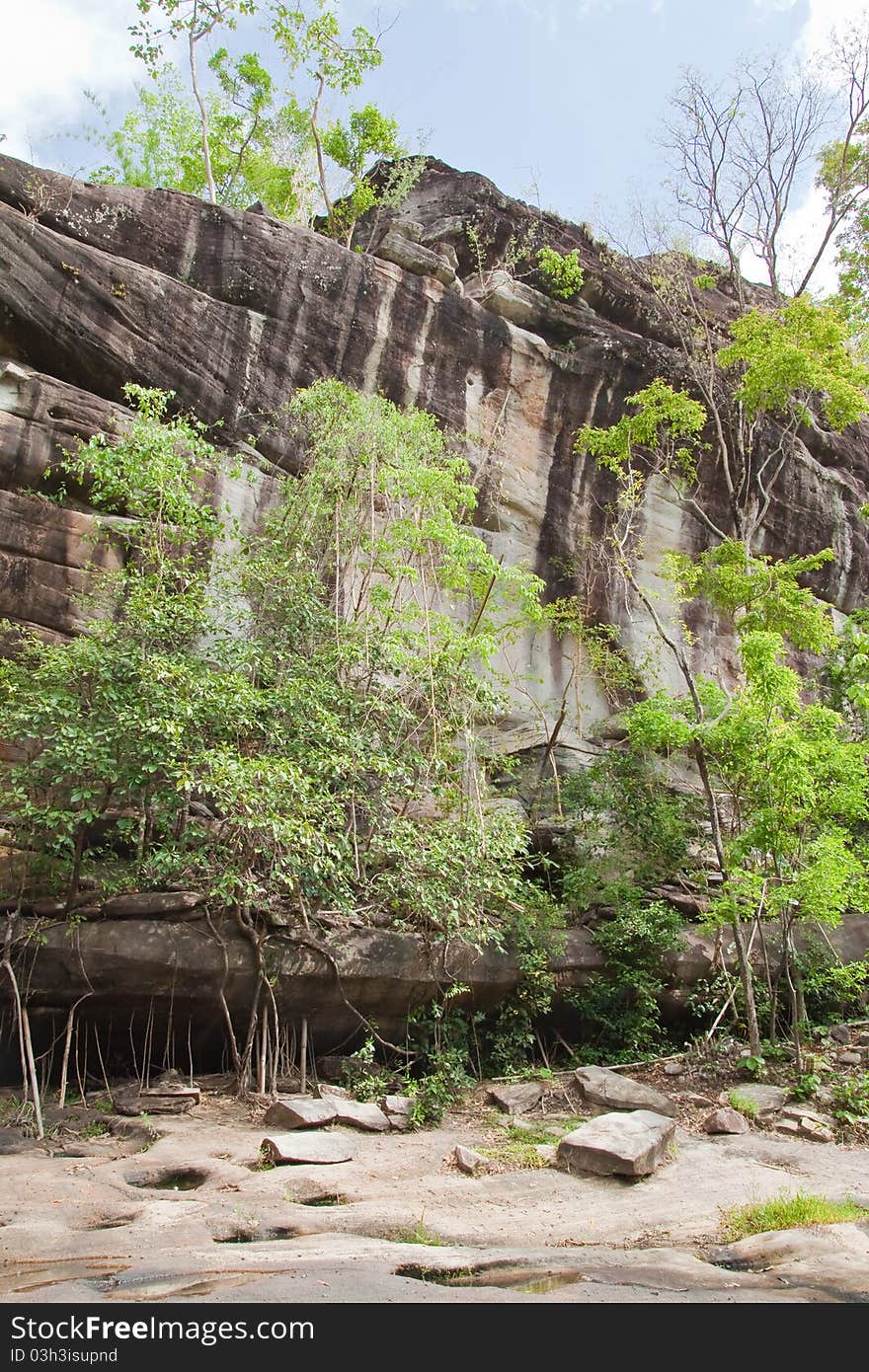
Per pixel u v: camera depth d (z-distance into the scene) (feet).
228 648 36.06
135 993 31.53
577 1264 18.60
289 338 49.29
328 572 42.73
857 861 39.47
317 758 33.78
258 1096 30.27
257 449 47.80
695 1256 19.66
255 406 47.83
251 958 32.60
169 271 48.37
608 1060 38.04
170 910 32.55
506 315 59.00
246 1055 31.63
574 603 54.03
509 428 55.57
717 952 40.50
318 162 68.49
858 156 72.95
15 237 42.27
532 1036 37.60
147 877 32.68
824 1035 39.37
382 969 34.27
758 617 51.16
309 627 38.88
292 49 67.15
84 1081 31.19
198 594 36.37
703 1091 34.27
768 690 37.32
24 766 31.53
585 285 63.77
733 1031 40.96
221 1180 23.13
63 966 30.94
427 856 34.53
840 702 53.42
